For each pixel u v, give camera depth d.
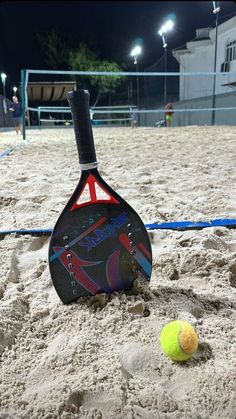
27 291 1.45
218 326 1.21
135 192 2.76
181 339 1.03
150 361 1.07
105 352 1.10
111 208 1.30
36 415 0.91
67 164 4.24
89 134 1.23
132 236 1.34
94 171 1.26
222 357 1.08
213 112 17.25
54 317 1.27
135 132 12.09
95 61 26.78
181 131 11.43
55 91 19.77
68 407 0.92
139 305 1.28
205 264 1.59
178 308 1.29
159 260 1.64
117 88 28.45
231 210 2.32
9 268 1.60
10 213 2.32
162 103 25.22
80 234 1.28
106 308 1.28
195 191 2.84
